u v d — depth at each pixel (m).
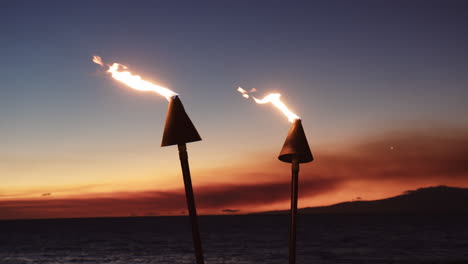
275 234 79.62
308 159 3.18
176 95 2.79
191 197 2.69
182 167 2.72
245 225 143.88
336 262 34.84
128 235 83.88
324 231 88.06
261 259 37.00
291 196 3.08
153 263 34.88
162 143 2.74
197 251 2.63
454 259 35.84
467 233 74.94
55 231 114.31
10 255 42.94
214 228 117.44
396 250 44.19
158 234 87.25
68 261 36.97
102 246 53.44
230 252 43.31
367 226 116.00
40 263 35.69
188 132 2.73
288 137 3.12
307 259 37.00
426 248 46.09
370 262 34.81
